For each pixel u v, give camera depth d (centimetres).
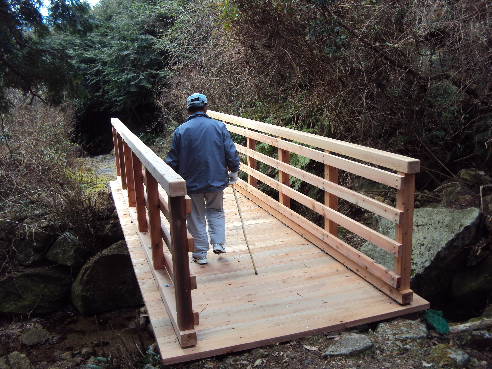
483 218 447
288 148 513
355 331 338
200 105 422
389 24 536
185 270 302
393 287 361
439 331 346
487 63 494
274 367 303
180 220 294
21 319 679
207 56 888
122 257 682
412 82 550
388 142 587
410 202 341
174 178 289
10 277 689
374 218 525
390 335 331
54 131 1055
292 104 705
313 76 631
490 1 480
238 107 841
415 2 503
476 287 421
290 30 600
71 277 714
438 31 512
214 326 335
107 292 679
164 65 1212
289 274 417
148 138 1292
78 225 720
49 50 782
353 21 554
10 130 916
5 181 809
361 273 406
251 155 636
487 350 335
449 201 513
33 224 725
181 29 1029
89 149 1496
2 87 761
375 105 561
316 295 378
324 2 532
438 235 432
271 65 682
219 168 416
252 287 394
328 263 439
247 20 636
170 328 331
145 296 372
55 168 875
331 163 425
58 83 785
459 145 571
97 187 866
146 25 1208
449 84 532
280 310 356
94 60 1333
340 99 586
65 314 691
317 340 326
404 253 350
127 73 1234
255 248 478
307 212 645
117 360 496
